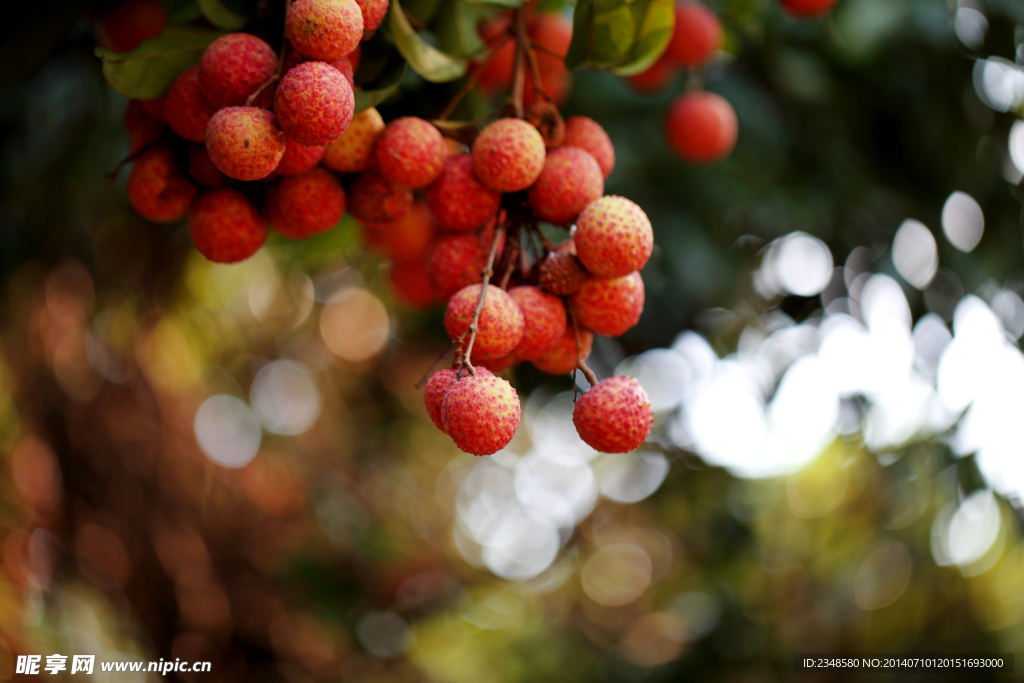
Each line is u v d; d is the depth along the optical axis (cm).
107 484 213
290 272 151
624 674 293
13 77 97
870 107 146
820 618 218
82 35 105
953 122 142
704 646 225
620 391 79
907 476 174
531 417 306
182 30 83
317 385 344
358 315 325
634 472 311
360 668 289
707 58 109
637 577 406
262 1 84
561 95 100
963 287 150
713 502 249
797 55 144
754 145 145
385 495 376
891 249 157
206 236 83
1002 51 136
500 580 388
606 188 138
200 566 241
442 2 93
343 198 84
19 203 134
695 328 169
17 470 185
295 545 285
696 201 146
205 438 269
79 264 182
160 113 83
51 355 195
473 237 84
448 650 331
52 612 165
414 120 82
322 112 77
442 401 78
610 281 81
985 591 188
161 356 240
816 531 238
